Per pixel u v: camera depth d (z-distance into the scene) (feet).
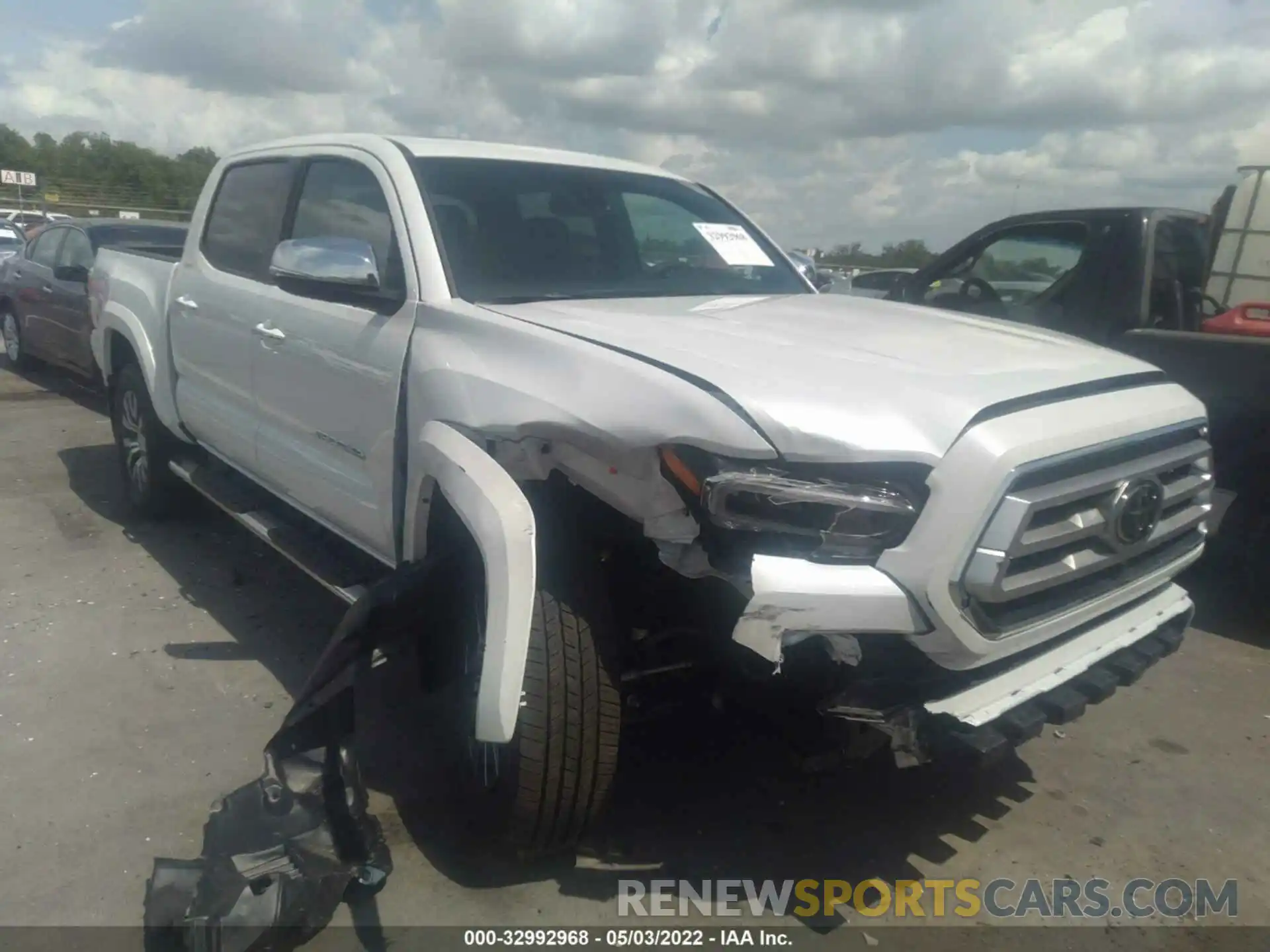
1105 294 18.66
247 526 14.66
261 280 14.47
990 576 8.04
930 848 10.58
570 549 9.30
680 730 12.39
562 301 11.43
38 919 9.16
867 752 8.80
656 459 8.49
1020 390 8.87
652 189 14.37
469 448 9.53
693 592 9.48
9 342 38.11
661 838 10.55
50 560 18.06
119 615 15.70
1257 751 12.75
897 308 12.46
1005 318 20.02
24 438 27.40
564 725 8.95
